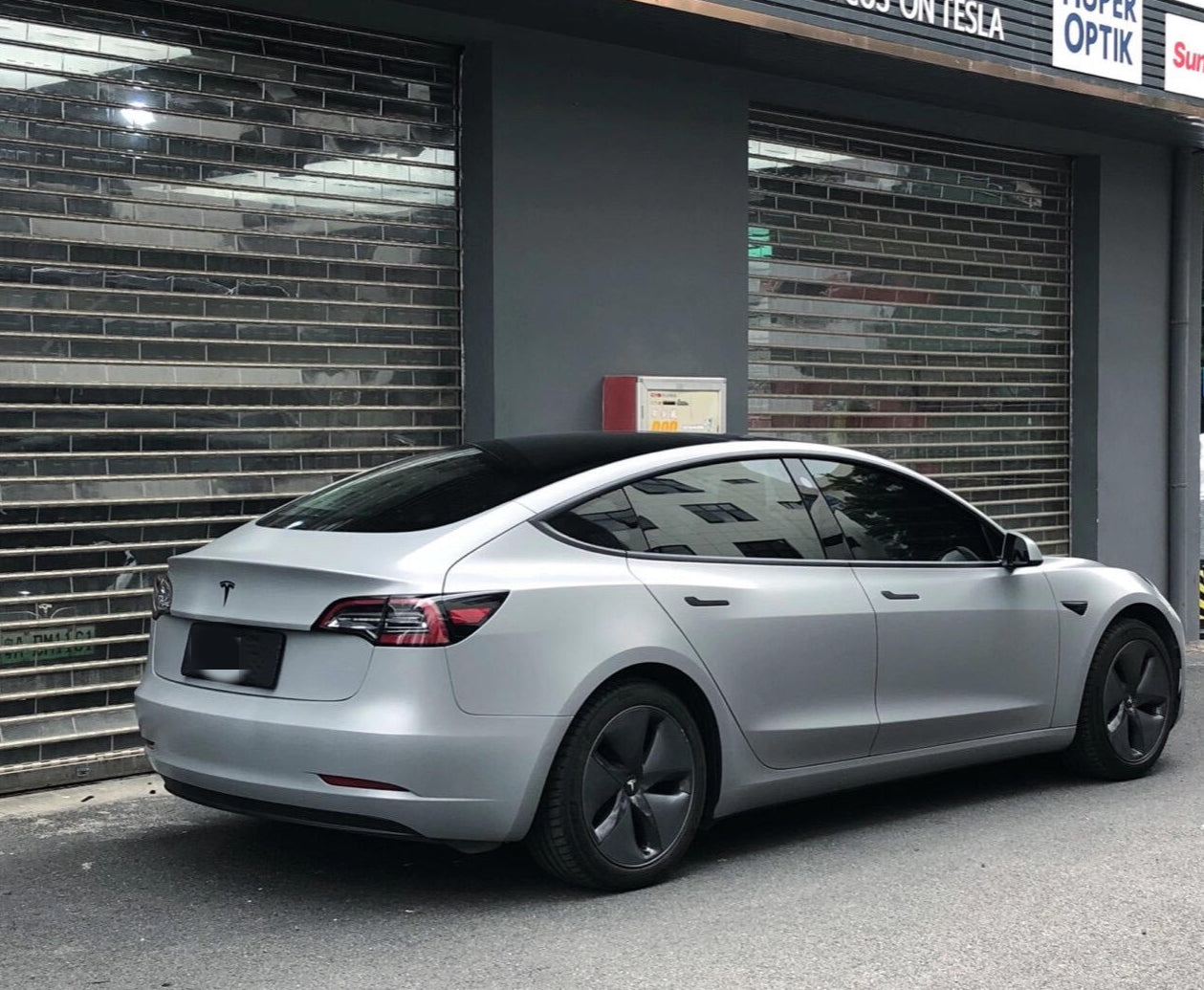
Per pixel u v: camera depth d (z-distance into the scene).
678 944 4.29
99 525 6.42
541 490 4.83
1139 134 10.63
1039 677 6.07
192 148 6.74
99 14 6.43
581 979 4.01
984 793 6.26
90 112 6.42
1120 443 11.04
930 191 10.11
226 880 4.91
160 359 6.63
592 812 4.61
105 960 4.15
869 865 5.15
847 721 5.34
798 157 9.34
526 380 7.71
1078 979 4.05
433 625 4.29
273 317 7.02
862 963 4.15
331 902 4.68
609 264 8.05
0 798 6.06
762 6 7.64
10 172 6.19
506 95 7.59
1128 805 6.04
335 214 7.25
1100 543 10.93
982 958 4.21
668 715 4.80
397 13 7.11
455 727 4.29
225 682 4.56
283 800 4.36
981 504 10.51
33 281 6.25
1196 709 8.20
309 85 7.14
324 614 4.34
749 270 8.99
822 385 9.48
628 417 7.79
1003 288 10.60
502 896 4.73
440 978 4.02
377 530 4.70
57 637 6.30
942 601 5.70
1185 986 4.02
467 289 7.73
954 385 10.30
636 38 7.84
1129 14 9.55
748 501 5.32
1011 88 9.10
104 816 5.76
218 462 6.83
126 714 6.48
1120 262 11.00
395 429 7.50
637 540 4.91
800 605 5.21
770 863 5.16
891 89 9.08
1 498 6.14
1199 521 11.52
